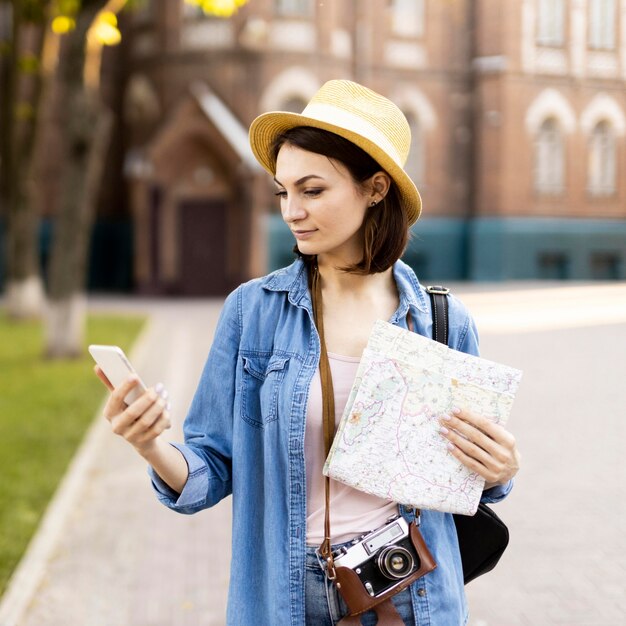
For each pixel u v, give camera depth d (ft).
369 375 6.06
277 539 6.34
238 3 33.27
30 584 14.83
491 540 7.02
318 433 6.38
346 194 6.30
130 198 82.33
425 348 6.12
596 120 41.93
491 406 6.04
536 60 70.23
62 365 39.55
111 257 85.46
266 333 6.76
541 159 70.08
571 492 16.57
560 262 68.80
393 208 6.59
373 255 6.57
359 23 78.79
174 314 61.62
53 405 30.58
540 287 57.06
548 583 13.80
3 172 81.76
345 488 6.40
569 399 18.63
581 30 21.93
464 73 80.02
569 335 20.74
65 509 18.90
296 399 6.35
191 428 6.93
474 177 81.10
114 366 5.79
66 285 41.27
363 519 6.37
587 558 14.40
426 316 6.86
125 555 16.37
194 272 79.92
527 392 20.84
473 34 78.38
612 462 16.85
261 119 6.42
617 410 17.37
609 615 12.66
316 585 6.32
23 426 27.40
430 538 6.48
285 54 76.54
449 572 6.49
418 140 81.10
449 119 81.41
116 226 84.33
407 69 80.07
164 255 79.41
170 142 77.61
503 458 5.99
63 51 82.02
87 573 15.49
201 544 17.01
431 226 81.51
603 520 15.47
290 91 76.84
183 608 14.08
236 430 6.65
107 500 19.69
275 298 6.83
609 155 43.14
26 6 53.88
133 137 81.61
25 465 22.89
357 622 6.15
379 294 6.92
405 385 6.07
